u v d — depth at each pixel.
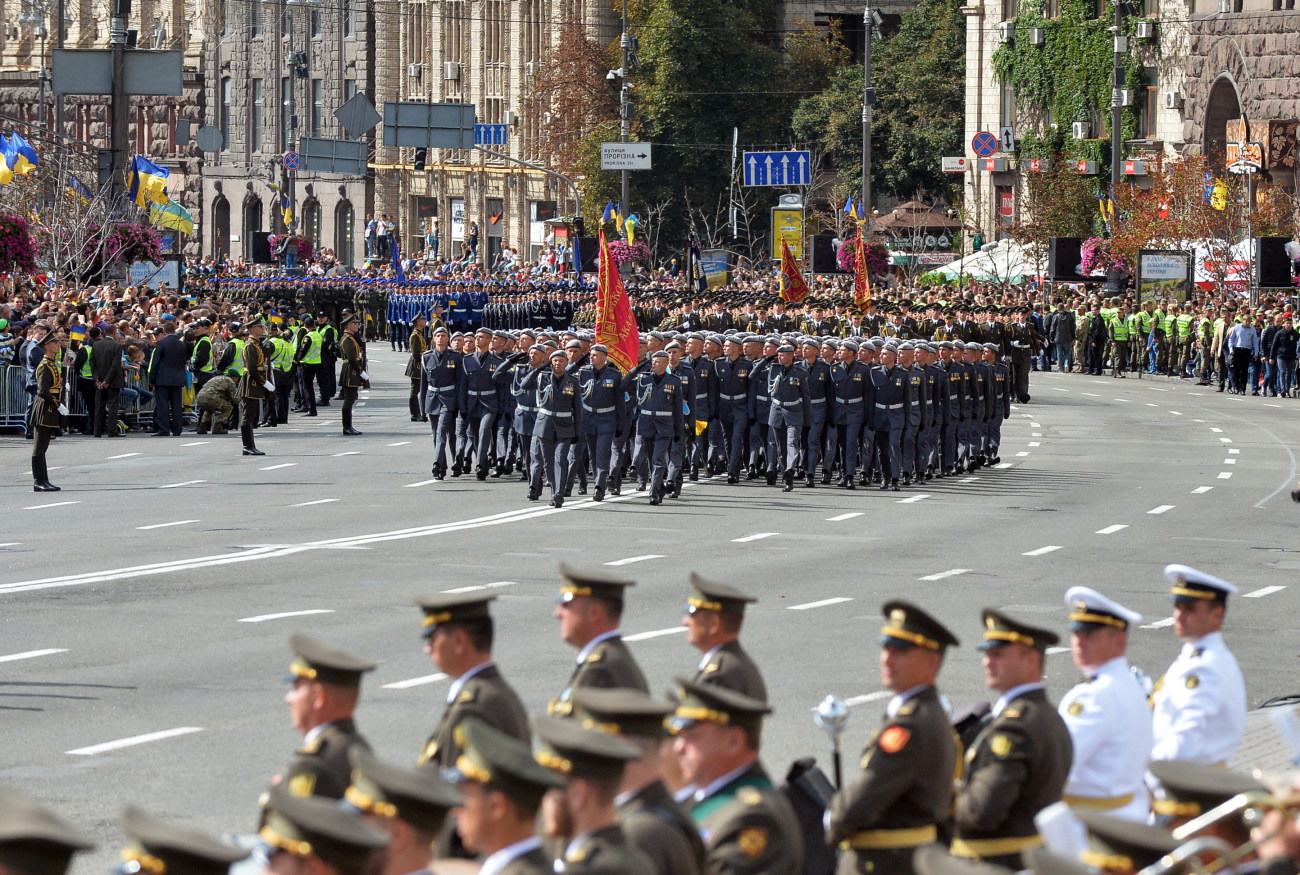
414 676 45.31
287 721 40.84
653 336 94.31
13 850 13.14
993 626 23.77
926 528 76.00
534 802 16.61
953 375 98.88
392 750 37.59
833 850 25.08
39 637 50.47
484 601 25.31
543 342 91.25
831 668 46.78
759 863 20.33
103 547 68.31
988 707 26.28
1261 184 192.88
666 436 84.31
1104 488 92.31
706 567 64.12
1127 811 24.77
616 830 17.81
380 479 93.81
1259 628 54.38
